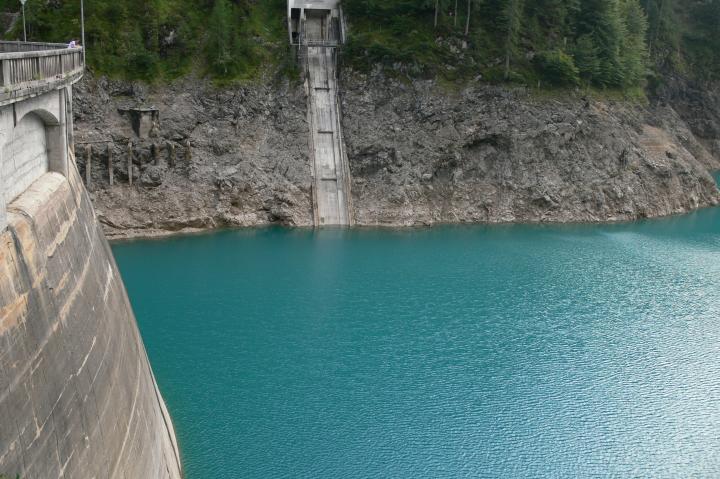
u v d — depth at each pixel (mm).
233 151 102750
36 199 28984
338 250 93562
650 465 47625
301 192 104438
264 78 109375
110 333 32875
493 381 58281
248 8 114562
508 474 46125
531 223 111125
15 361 22234
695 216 121375
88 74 98625
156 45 105625
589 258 94125
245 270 83875
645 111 134000
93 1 105188
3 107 26625
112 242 91938
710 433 51656
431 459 47219
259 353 61688
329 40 117688
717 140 155250
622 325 71250
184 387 54938
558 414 53500
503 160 112250
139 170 97188
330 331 67188
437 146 109812
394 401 54406
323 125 109500
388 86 111875
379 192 107125
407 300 76188
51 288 26672
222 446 47156
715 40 161000
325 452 47281
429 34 116375
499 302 76750
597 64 122875
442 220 108125
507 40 114875
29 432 22250
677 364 62562
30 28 101688
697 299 79312
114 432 29438
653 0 152250
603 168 117000
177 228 97000
